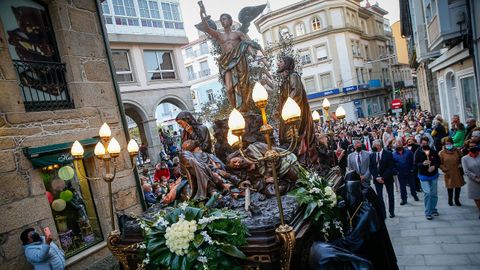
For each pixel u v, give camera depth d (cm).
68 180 529
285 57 522
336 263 263
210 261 269
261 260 267
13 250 428
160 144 1894
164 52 1984
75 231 528
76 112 545
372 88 3516
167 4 1983
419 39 1396
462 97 1166
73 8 574
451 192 694
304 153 509
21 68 495
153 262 297
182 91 2027
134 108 1844
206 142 476
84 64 579
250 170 383
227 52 622
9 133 444
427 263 481
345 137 1145
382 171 680
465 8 889
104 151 337
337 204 356
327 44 3173
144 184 703
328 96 3212
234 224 279
